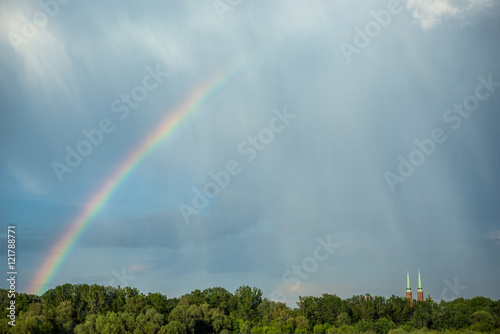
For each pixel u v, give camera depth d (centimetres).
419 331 18175
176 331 16800
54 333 16925
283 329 18075
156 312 18362
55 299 19962
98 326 16400
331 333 18038
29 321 15538
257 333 17988
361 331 18300
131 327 16688
